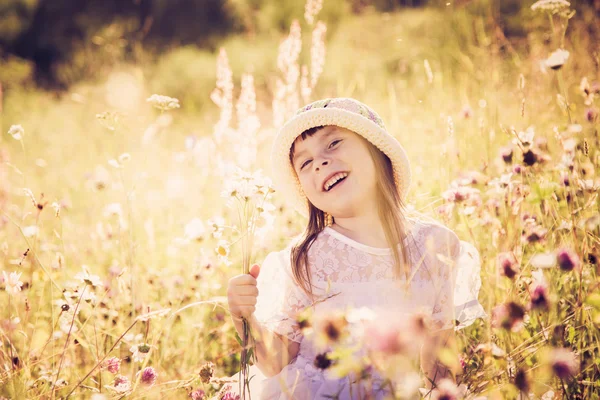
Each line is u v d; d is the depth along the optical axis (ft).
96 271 9.62
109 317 7.48
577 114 10.25
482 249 7.27
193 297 8.44
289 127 6.42
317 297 6.11
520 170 7.03
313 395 5.51
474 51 14.97
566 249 4.25
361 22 28.04
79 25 46.03
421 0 26.89
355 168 6.26
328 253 6.32
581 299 5.22
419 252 6.29
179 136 20.57
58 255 7.61
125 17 44.34
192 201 12.00
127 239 9.93
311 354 5.90
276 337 6.06
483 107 10.98
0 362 6.60
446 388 4.42
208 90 31.17
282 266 6.46
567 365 3.95
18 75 38.17
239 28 40.11
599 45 11.82
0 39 47.14
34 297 8.40
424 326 3.84
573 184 6.47
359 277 6.18
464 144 10.24
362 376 4.19
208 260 8.19
